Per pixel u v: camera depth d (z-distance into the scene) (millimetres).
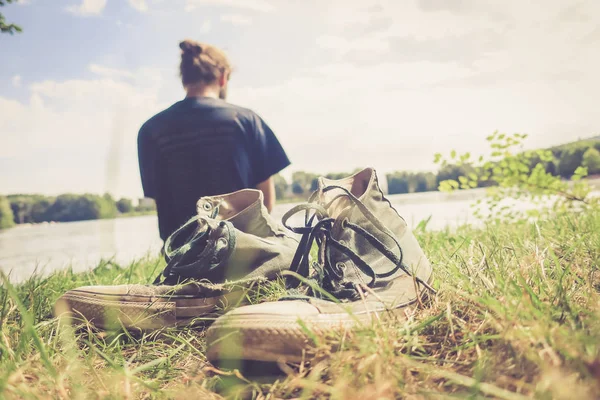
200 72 3180
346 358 1069
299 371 1154
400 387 979
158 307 1664
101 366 1353
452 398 880
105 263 3314
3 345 1259
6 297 1642
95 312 1631
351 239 1595
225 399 1085
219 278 1763
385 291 1466
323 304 1305
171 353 1363
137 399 1131
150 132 3156
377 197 1695
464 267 1722
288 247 1936
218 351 1182
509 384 931
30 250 14891
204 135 3086
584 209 2680
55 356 1319
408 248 1645
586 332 1005
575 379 844
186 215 3133
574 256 1720
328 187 1658
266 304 1271
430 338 1266
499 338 1090
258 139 3244
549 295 1280
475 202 3023
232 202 2031
